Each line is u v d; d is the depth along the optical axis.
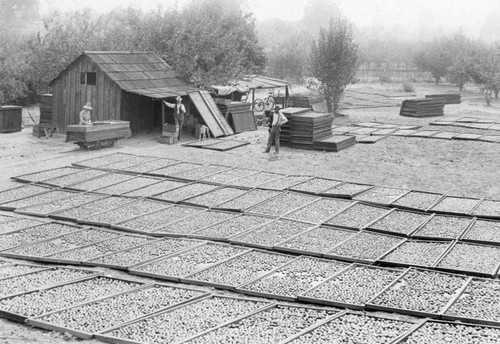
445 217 19.41
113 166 26.44
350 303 13.13
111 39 47.41
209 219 19.41
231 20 61.97
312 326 12.02
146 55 37.88
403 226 18.41
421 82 86.06
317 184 23.52
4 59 44.91
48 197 21.84
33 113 45.06
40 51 47.16
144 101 34.78
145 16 50.84
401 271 15.05
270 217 19.48
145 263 15.69
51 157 28.44
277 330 11.98
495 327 11.95
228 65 44.00
